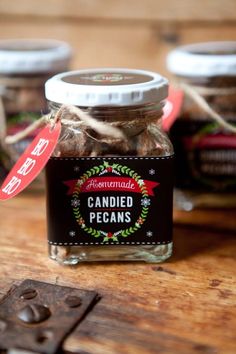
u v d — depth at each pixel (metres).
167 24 0.53
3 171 0.44
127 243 0.35
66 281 0.33
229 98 0.40
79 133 0.33
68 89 0.32
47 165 0.34
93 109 0.33
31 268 0.35
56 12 0.55
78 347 0.28
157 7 0.53
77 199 0.34
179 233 0.39
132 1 0.53
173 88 0.41
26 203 0.44
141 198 0.34
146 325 0.29
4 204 0.44
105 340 0.28
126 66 0.55
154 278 0.34
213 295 0.32
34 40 0.52
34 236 0.39
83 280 0.34
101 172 0.34
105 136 0.33
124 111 0.33
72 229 0.34
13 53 0.42
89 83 0.33
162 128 0.37
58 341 0.28
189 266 0.35
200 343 0.28
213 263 0.35
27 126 0.43
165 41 0.53
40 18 0.55
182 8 0.52
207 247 0.37
